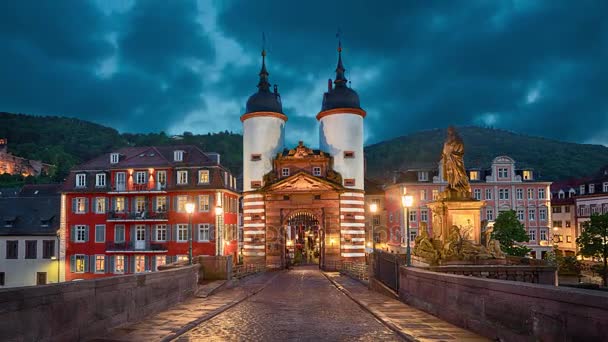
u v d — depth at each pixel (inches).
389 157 7588.6
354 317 587.5
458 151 981.8
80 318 404.2
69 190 2041.1
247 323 540.7
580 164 6235.2
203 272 956.0
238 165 5369.1
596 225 2212.1
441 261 888.9
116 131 7691.9
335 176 1883.6
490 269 804.6
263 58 2010.3
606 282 2182.6
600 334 269.1
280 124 1978.3
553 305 316.5
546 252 2598.4
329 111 1935.3
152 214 1982.0
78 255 2010.3
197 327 511.5
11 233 2043.6
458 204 951.0
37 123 7194.9
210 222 1957.4
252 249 1854.1
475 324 448.1
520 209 2662.4
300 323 540.1
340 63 1989.4
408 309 630.5
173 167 2015.3
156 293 601.9
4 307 305.9
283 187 1833.2
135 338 431.8
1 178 4404.5
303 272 1657.2
